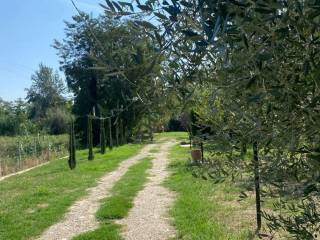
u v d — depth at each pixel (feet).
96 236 27.43
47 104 297.33
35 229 30.83
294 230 7.79
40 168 86.99
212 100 6.39
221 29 4.86
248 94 5.79
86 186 51.34
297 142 5.98
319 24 4.80
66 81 147.74
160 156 90.99
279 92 5.43
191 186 42.50
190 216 30.45
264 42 5.01
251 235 23.09
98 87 145.18
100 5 5.41
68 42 143.02
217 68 5.43
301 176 6.91
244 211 30.01
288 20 4.80
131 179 55.83
